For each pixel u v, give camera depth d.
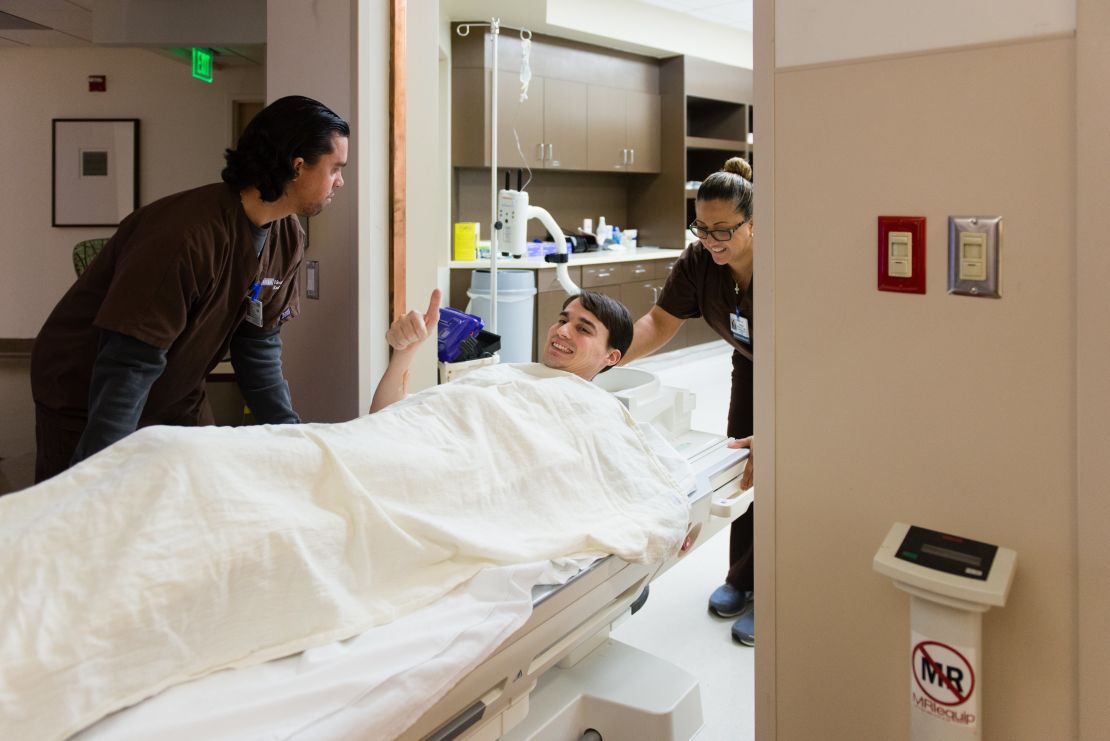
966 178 1.12
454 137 5.64
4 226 6.32
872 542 1.26
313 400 2.49
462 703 1.18
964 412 1.16
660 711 1.61
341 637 1.12
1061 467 1.09
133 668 0.94
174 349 1.74
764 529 1.37
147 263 1.56
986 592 1.02
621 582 1.54
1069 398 1.07
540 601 1.29
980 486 1.15
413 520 1.27
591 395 1.74
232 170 1.67
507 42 5.65
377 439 1.36
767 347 1.33
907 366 1.20
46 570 0.93
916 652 1.10
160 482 1.04
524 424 1.56
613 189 7.07
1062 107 1.04
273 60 2.41
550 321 5.60
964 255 1.12
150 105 6.20
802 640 1.35
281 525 1.10
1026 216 1.08
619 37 6.08
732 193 2.06
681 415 2.29
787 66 1.25
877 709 1.29
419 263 2.64
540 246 5.84
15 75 6.16
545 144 5.97
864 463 1.26
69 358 1.73
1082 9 1.00
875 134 1.19
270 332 2.05
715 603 2.53
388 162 2.43
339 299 2.40
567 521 1.50
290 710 0.95
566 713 1.61
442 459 1.39
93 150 6.23
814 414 1.29
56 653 0.88
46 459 1.81
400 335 1.86
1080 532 1.06
